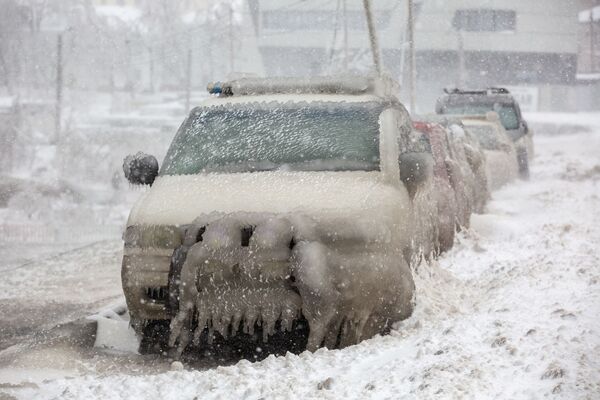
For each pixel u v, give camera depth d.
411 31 45.22
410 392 9.30
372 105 15.37
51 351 13.52
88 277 22.83
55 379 11.43
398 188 14.02
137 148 90.44
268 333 12.52
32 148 86.44
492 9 157.75
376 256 12.88
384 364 10.66
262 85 16.34
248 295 12.50
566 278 14.62
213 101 16.16
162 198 13.73
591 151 72.69
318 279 12.30
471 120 38.81
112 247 29.27
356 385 9.89
